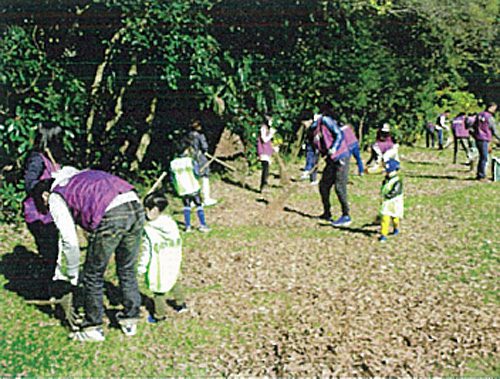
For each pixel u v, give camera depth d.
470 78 31.70
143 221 6.79
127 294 6.88
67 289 8.21
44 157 7.89
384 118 22.14
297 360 6.32
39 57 12.20
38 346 6.86
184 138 10.98
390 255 9.48
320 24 18.66
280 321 7.27
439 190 14.24
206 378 6.14
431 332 6.82
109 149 14.49
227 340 6.88
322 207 12.72
